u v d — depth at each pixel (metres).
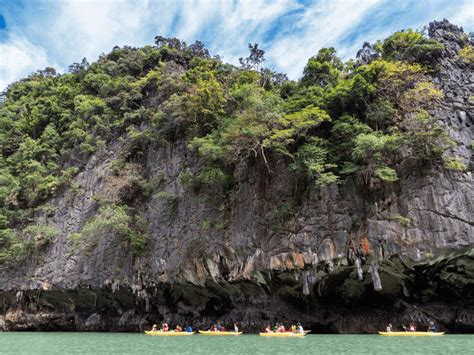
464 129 25.39
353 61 34.16
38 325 38.25
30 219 41.69
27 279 38.03
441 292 24.50
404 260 22.58
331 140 26.19
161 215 33.16
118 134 42.28
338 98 26.67
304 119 25.20
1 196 42.91
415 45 28.48
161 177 34.91
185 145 34.44
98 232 35.16
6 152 50.41
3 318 39.19
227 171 29.42
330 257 23.67
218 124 31.84
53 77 59.91
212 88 32.19
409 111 26.05
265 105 26.50
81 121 45.59
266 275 25.91
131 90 45.00
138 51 52.38
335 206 24.52
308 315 26.66
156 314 32.69
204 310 30.55
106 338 25.83
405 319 24.94
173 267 29.92
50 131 47.25
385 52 30.39
